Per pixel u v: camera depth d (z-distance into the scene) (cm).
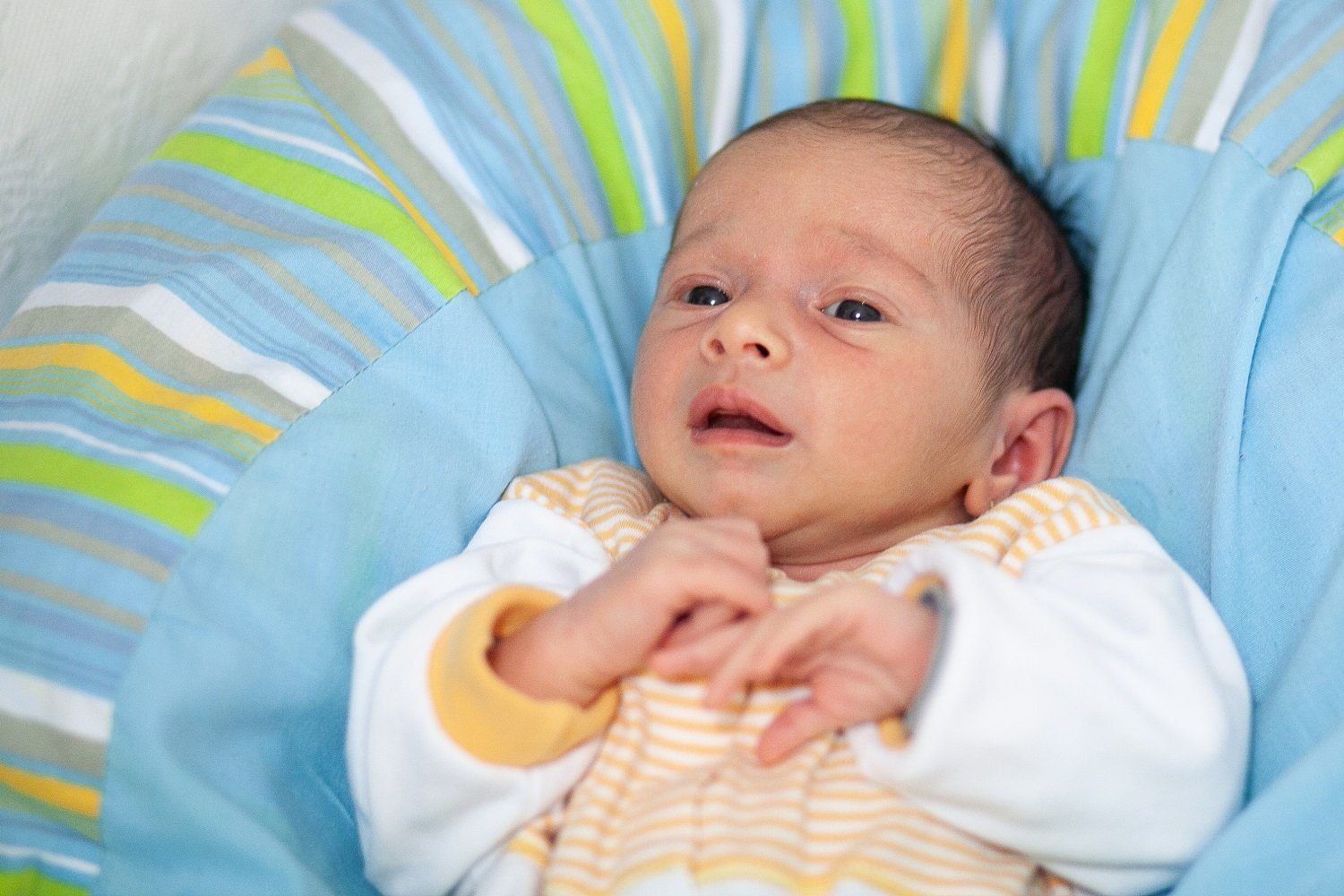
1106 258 138
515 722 91
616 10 145
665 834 91
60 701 96
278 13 156
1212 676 94
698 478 112
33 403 110
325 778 105
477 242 130
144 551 100
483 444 118
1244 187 124
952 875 90
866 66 155
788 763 96
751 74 155
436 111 133
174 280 114
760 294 117
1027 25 148
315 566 106
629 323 145
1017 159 150
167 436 106
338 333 115
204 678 98
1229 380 118
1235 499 115
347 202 122
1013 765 85
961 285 121
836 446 111
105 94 135
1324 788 91
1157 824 89
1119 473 125
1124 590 97
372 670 97
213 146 128
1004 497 126
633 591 91
